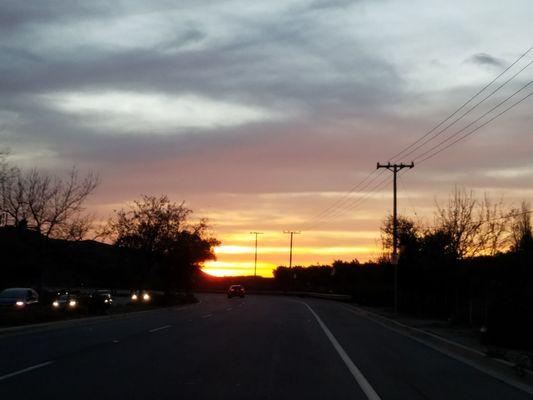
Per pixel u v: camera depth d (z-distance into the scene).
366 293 62.41
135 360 16.91
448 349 21.80
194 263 61.41
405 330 30.72
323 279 122.00
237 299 80.00
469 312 32.16
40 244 42.84
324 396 12.20
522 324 21.14
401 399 12.05
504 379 14.95
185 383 13.35
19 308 33.28
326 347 21.56
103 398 11.57
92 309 36.56
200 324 31.61
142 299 53.03
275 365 16.55
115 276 72.19
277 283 136.00
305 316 41.59
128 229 57.09
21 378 13.67
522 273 26.44
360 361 17.88
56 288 66.06
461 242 37.34
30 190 41.69
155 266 67.06
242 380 13.91
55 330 26.88
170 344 21.23
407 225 49.50
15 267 51.94
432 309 42.25
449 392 13.02
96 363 16.19
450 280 35.34
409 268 44.00
